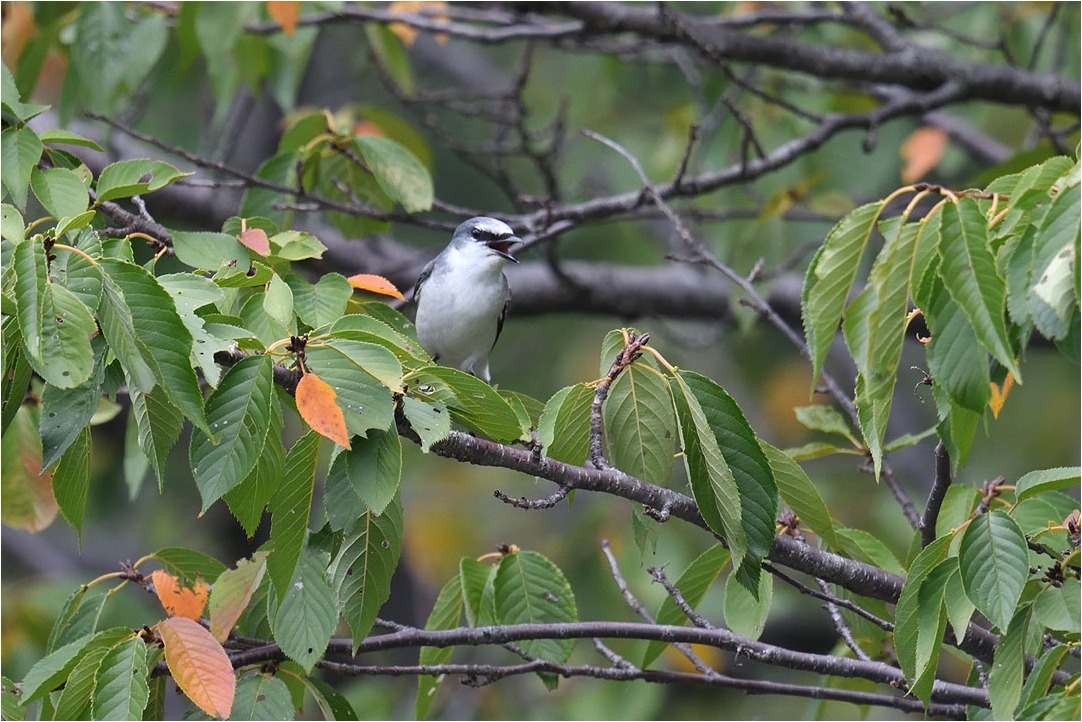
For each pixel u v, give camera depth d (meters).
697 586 7.88
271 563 6.07
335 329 5.89
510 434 6.38
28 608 13.73
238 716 6.56
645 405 6.59
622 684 13.34
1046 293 5.05
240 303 6.92
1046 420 17.67
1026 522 7.00
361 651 7.16
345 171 11.09
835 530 7.64
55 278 5.29
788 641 16.70
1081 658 6.30
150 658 6.31
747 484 6.24
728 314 15.14
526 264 15.05
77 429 5.69
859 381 5.96
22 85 11.80
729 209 14.12
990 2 14.40
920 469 17.66
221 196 14.06
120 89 11.23
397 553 6.45
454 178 19.92
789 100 14.70
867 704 7.66
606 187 18.25
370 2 13.60
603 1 12.31
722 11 14.86
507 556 7.65
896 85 13.17
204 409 5.31
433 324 12.12
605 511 15.15
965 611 5.94
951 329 5.32
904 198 14.39
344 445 5.26
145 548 16.73
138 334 5.25
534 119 18.20
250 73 12.25
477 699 15.36
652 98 17.84
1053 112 13.08
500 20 13.13
